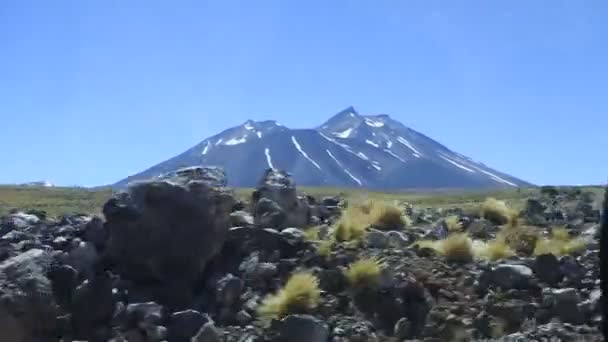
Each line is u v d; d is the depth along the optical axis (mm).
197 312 16359
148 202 18516
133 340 16094
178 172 20094
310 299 16266
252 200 22094
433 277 17062
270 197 21344
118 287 17625
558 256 18219
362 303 16297
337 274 17062
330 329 15469
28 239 20406
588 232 21062
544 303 15633
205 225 18422
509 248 19203
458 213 25219
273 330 15422
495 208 23969
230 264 18547
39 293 16656
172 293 17594
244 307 16766
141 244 18156
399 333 15344
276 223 20391
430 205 36844
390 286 16516
